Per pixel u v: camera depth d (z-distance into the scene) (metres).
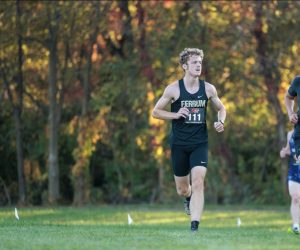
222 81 57.56
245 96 58.06
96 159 66.38
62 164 64.12
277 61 57.34
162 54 55.50
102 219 44.69
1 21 55.22
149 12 55.38
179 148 21.86
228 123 60.19
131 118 63.12
